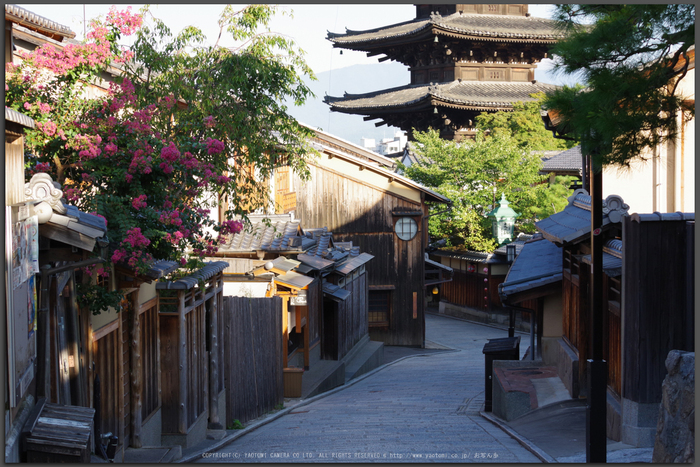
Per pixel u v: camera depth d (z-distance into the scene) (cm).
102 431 818
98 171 854
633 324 884
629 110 691
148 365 972
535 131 4603
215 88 1138
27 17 905
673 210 1396
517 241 3712
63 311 731
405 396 1602
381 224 3023
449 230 4019
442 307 4572
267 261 1521
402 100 4959
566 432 986
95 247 712
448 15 4972
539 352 1516
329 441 986
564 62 709
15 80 823
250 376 1316
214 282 1180
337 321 2066
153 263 859
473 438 1017
